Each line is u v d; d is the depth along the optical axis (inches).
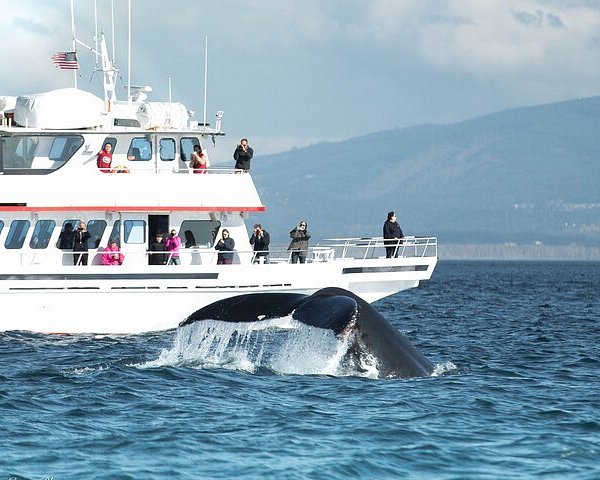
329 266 5644.7
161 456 2640.3
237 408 3184.1
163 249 5556.1
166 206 5565.9
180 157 5767.7
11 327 5383.9
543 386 3742.6
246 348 4128.9
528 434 2933.1
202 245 5674.2
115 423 2994.6
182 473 2501.2
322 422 3011.8
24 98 5590.6
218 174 5669.3
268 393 3380.9
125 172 5575.8
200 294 5506.9
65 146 5590.6
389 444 2787.9
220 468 2546.8
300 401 3265.3
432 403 3270.2
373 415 3095.5
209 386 3499.0
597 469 2583.7
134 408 3191.4
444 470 2571.4
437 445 2783.0
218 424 2984.7
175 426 2952.8
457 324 7032.5
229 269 5511.8
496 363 4495.6
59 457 2615.7
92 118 5590.6
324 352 3718.0
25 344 4975.4
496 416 3154.5
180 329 3134.8
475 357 4749.0
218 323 3090.6
